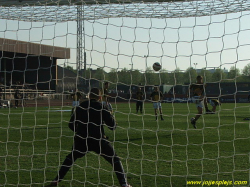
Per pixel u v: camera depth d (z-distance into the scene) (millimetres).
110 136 10484
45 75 35531
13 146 8812
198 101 11664
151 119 17422
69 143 9305
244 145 8555
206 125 14086
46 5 6586
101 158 7289
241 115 20688
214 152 7691
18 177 5738
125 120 16797
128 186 5184
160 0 6195
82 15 6949
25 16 7105
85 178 5512
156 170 5754
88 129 5301
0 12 6945
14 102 31734
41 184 5500
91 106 5336
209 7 6402
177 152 7758
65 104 34750
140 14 6898
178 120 16797
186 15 6812
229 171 6090
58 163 6859
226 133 11062
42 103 34875
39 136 10836
